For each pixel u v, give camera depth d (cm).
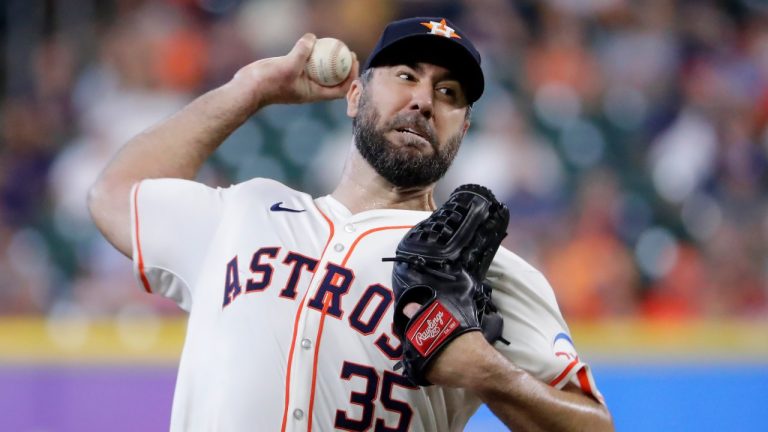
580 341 2147
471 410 911
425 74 955
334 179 2870
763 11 3475
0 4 3200
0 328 2111
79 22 3231
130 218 999
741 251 2828
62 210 2842
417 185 966
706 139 3072
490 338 834
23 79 3159
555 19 3303
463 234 830
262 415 845
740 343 2123
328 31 3284
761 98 3269
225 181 2861
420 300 813
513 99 3041
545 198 2847
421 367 799
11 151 2983
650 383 2108
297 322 869
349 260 897
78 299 2583
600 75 3212
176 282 990
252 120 2900
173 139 1058
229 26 3262
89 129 3062
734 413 2089
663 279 2733
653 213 2883
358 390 849
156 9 3259
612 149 3019
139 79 3148
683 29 3375
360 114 974
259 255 911
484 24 3247
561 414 805
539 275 916
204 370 884
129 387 2075
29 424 2052
